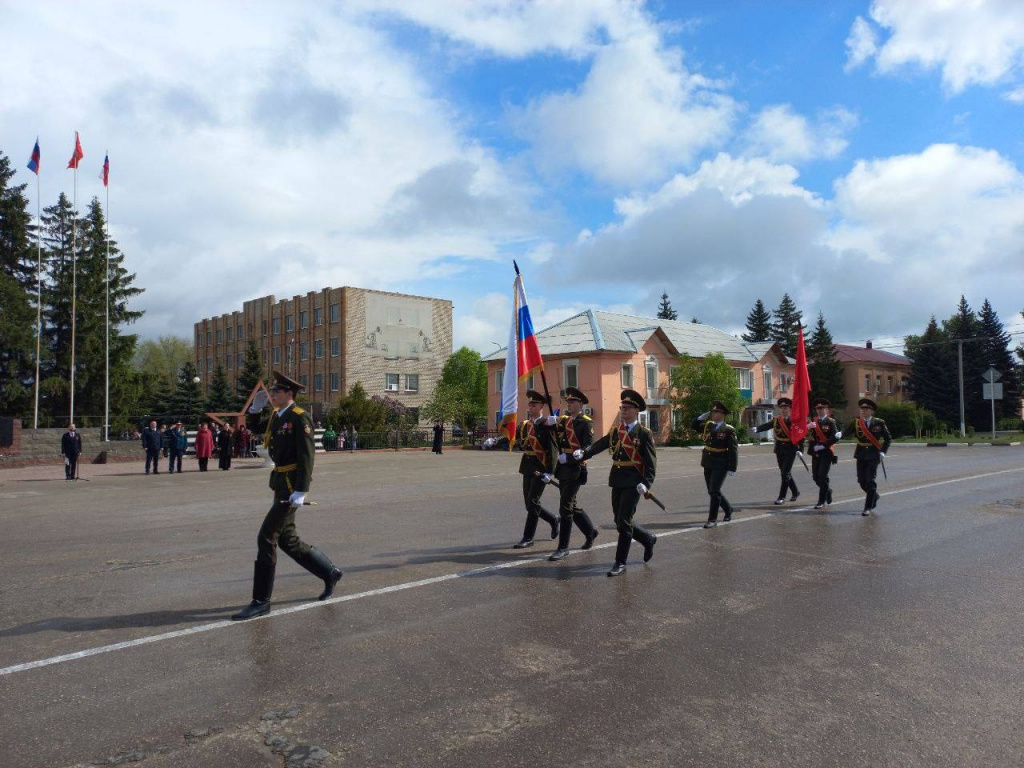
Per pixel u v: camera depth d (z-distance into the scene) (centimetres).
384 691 429
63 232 4303
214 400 5188
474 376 6438
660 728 380
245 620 572
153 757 348
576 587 676
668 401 4538
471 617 579
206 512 1267
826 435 1222
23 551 891
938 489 1500
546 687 435
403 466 2577
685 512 1182
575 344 4378
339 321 5725
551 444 836
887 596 646
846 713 399
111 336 4288
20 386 3772
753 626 557
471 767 339
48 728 380
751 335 8319
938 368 6159
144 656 489
